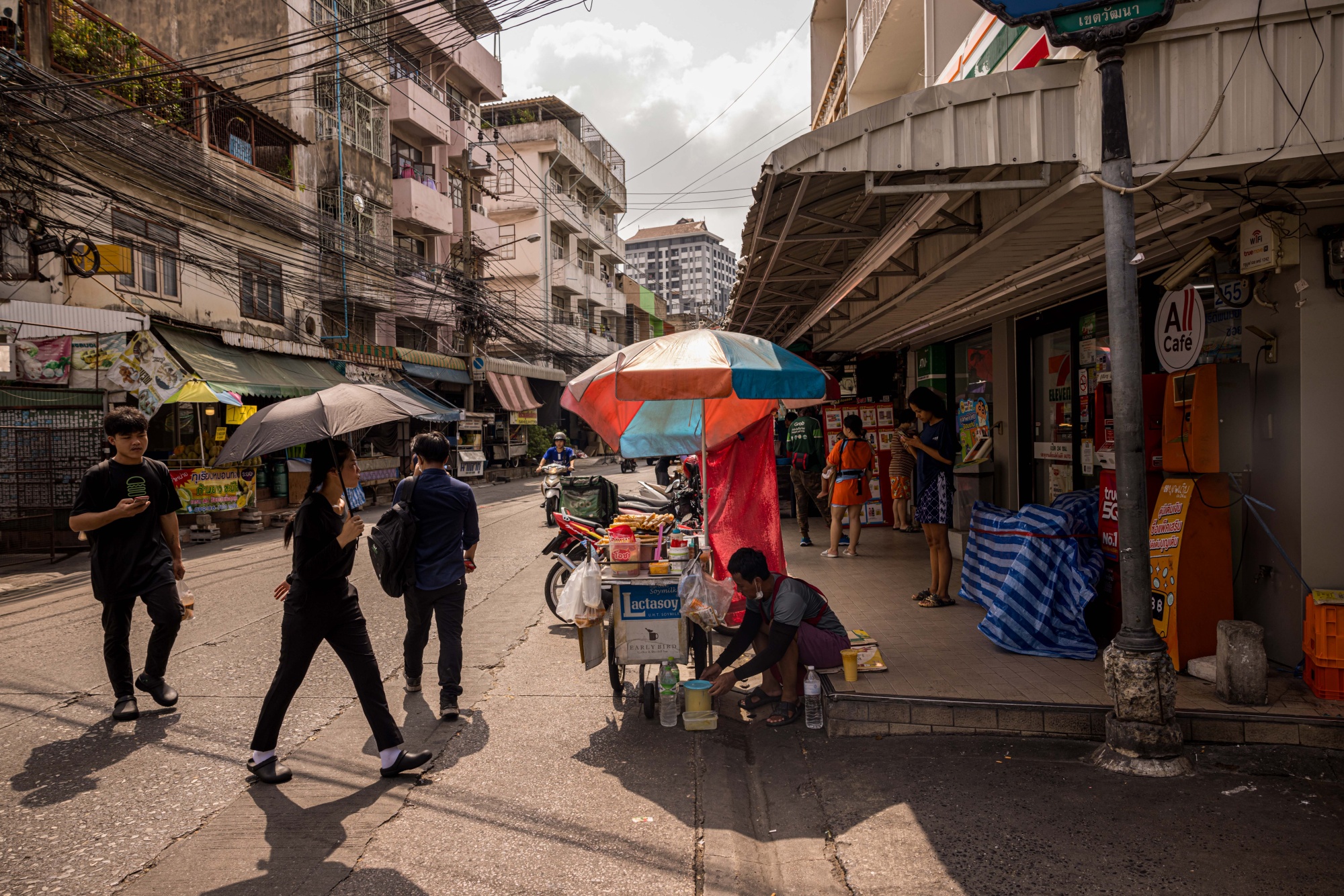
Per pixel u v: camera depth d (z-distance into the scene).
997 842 3.29
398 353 23.52
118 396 12.70
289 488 16.78
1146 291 6.15
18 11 12.70
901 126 4.21
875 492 12.12
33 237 11.57
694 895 2.99
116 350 12.54
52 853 3.34
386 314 25.73
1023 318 8.34
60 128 12.48
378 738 4.07
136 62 15.41
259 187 18.73
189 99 12.77
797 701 4.89
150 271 15.65
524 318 33.38
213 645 6.54
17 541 12.30
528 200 40.59
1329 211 4.55
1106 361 6.85
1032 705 4.38
